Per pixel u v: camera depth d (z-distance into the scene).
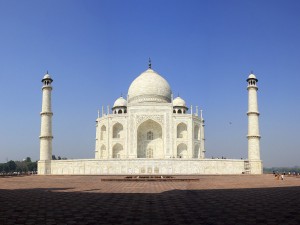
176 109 121.38
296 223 17.06
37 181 58.41
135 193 33.69
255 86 100.00
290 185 46.47
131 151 106.50
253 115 98.62
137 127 107.88
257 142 97.31
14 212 20.75
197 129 113.62
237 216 19.27
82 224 16.89
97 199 27.98
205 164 90.25
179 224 16.89
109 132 108.88
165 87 124.06
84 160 92.75
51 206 23.47
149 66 134.25
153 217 18.94
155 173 88.56
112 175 82.50
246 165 94.19
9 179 66.75
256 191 36.00
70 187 43.16
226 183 51.06
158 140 112.69
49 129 100.25
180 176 75.06
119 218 18.59
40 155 98.75
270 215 19.58
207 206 23.44
